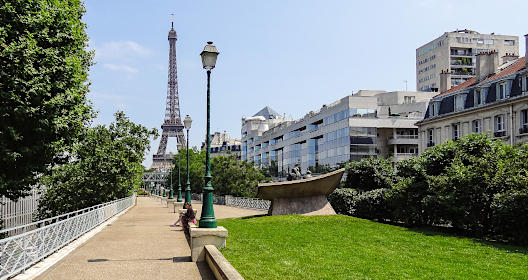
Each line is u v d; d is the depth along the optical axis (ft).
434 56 355.77
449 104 156.66
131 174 114.93
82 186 103.91
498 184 49.44
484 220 51.13
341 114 204.23
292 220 65.41
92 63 61.62
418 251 40.96
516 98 122.31
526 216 42.98
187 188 94.48
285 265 34.45
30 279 31.86
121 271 34.71
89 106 52.06
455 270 32.58
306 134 245.65
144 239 56.70
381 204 69.41
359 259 37.01
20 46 37.55
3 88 38.06
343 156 199.72
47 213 101.24
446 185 54.39
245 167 191.31
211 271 34.58
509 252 39.70
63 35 44.73
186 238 57.98
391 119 202.49
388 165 81.10
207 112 44.21
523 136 121.29
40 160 45.60
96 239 56.65
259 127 368.27
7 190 46.98
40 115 40.37
